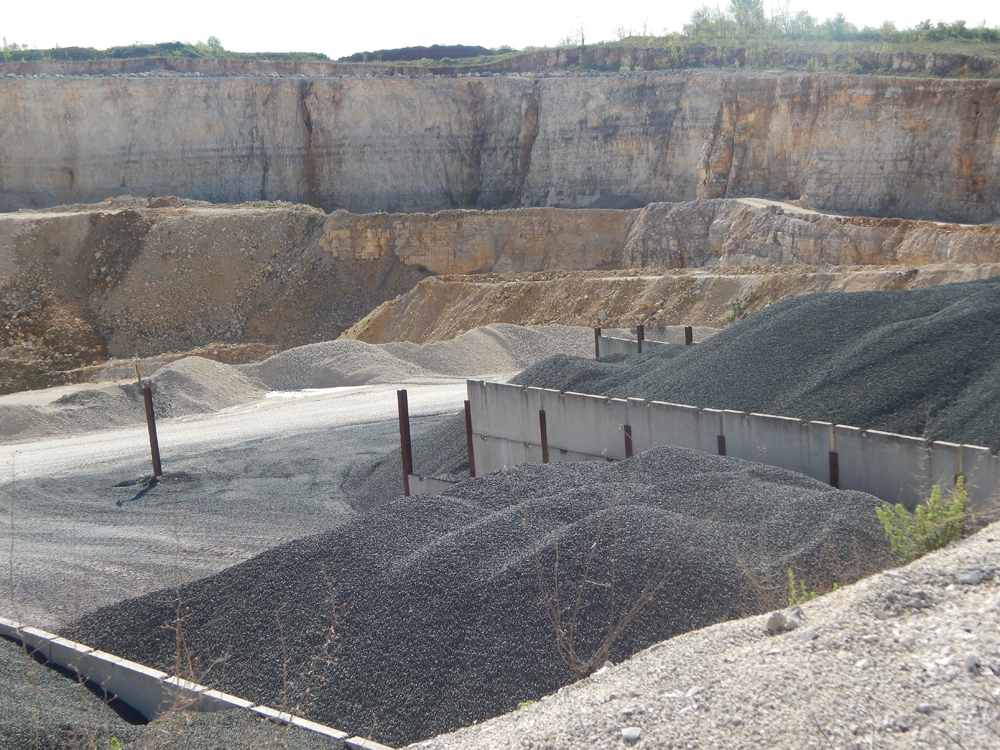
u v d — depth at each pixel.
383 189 70.81
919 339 14.20
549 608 8.13
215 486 21.44
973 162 41.88
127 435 28.17
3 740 7.03
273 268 54.75
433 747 5.83
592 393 18.02
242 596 10.09
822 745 4.72
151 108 68.56
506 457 18.19
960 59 53.03
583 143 64.62
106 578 15.36
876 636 5.75
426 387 32.69
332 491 20.55
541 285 43.12
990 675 5.05
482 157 70.62
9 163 65.31
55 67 75.12
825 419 13.33
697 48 71.06
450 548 10.00
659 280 39.66
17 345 48.25
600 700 5.68
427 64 88.44
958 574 6.42
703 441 14.47
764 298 35.31
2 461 25.28
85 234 54.69
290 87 70.19
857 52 59.44
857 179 45.81
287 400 32.59
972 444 11.59
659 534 9.52
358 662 8.55
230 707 7.78
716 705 5.26
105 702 8.28
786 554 9.09
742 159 53.06
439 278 47.59
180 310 52.31
